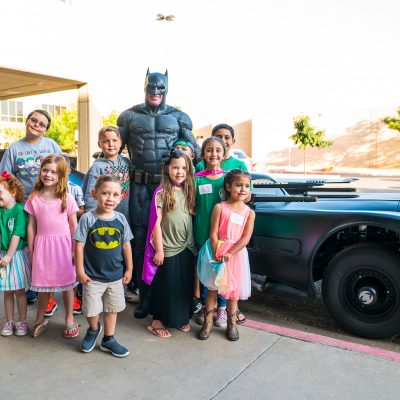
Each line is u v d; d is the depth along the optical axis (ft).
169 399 8.25
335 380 8.95
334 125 134.92
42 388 8.56
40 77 35.78
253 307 14.57
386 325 11.30
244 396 8.37
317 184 15.11
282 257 12.73
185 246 11.09
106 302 10.09
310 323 13.25
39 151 13.04
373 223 11.44
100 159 12.80
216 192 11.36
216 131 12.98
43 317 11.09
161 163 12.94
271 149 143.23
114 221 10.07
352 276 11.66
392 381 8.93
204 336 10.87
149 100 12.93
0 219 10.59
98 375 9.08
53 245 10.58
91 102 38.47
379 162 130.21
